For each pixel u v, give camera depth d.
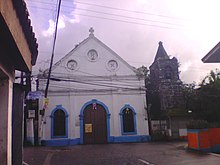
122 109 27.39
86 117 26.89
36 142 25.20
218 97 27.95
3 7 3.78
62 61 27.36
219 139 17.22
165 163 12.66
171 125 28.19
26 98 21.53
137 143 25.05
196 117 28.52
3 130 5.53
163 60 32.34
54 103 26.48
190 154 15.41
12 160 6.54
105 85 27.67
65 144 25.64
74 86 27.19
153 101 32.94
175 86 31.39
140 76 28.23
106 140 26.55
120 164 12.94
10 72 5.84
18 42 4.98
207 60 7.22
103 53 28.33
